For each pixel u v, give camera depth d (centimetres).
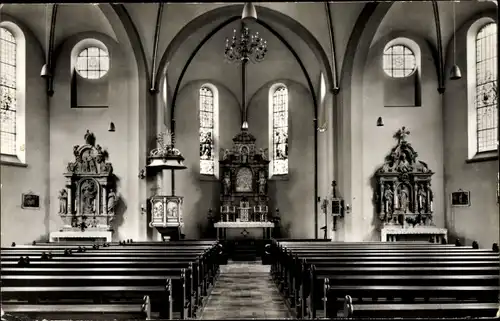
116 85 2716
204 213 3272
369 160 2689
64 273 1010
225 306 1431
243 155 3269
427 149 2717
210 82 3378
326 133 3023
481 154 2517
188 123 3288
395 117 2719
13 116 2578
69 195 2644
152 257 1356
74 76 2800
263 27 3131
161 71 2720
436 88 2733
